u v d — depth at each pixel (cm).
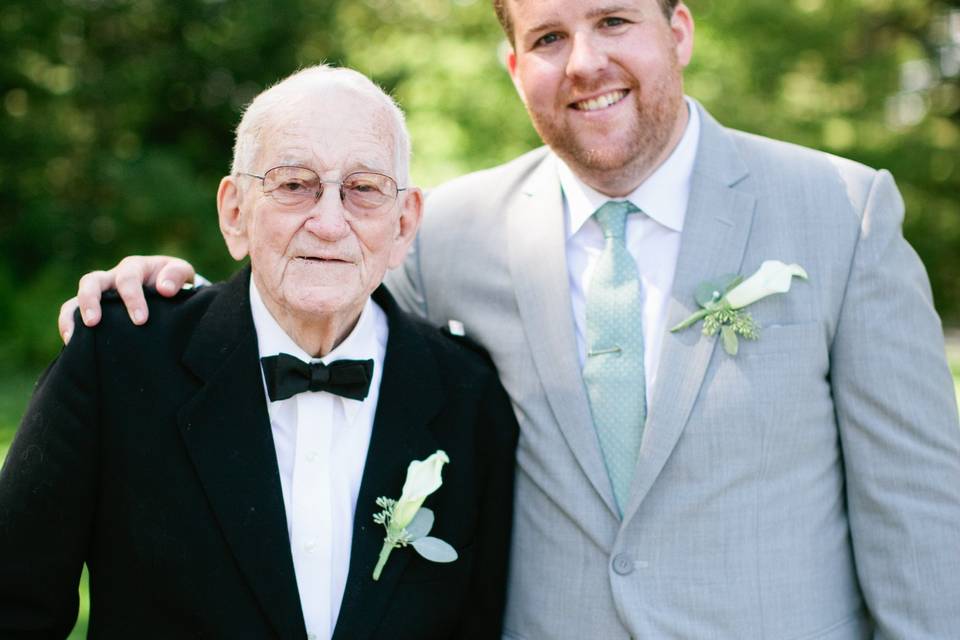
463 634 237
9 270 1109
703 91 988
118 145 1170
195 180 1160
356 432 223
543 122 242
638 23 233
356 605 210
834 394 230
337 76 214
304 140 205
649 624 220
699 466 224
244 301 224
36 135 1094
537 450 236
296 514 213
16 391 858
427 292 266
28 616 205
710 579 222
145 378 212
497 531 237
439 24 1117
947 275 1448
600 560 227
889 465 223
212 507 207
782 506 224
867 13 1338
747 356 226
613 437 231
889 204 236
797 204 237
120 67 1142
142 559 205
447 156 923
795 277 229
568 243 252
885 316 225
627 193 246
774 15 1066
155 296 227
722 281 231
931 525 220
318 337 220
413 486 211
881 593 226
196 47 1162
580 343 241
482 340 251
